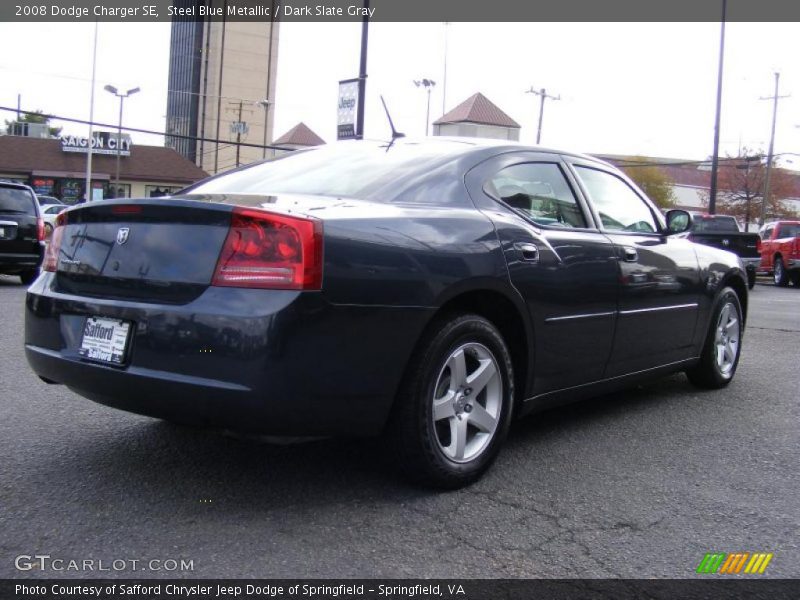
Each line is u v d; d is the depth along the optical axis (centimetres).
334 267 293
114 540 285
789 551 298
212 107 6781
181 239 303
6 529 291
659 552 293
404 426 323
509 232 366
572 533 306
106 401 318
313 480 351
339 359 296
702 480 374
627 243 447
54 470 354
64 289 339
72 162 5478
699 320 526
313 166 406
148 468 360
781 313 1200
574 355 406
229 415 285
